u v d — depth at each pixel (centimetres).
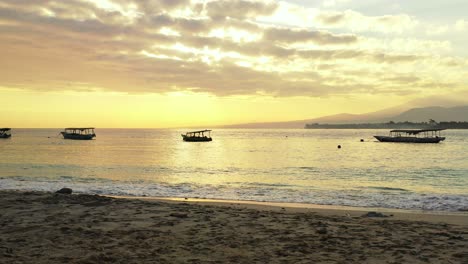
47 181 2588
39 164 4141
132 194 2008
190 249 762
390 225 1048
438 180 2905
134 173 3300
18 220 1012
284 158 5372
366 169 3788
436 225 1065
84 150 7238
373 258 720
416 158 5334
